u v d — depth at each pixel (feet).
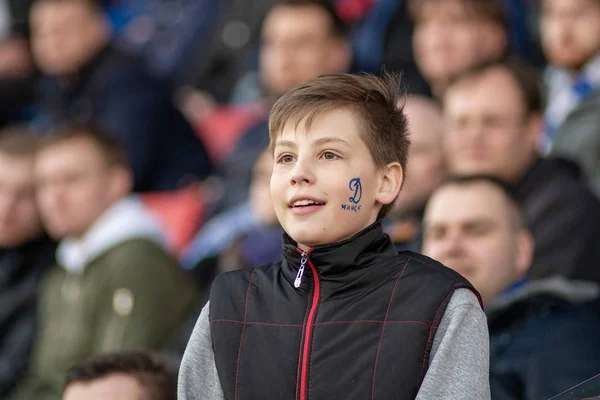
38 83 67.97
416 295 19.69
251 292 20.67
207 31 70.28
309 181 19.76
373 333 19.53
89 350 43.27
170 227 55.36
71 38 63.26
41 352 45.16
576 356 31.99
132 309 42.75
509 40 54.60
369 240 20.12
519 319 33.88
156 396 29.86
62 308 45.27
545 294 33.78
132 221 45.37
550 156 45.62
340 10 63.67
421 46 53.93
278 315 20.16
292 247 20.31
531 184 43.62
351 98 20.30
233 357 20.10
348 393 19.24
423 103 45.50
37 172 49.11
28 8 69.72
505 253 35.63
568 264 41.45
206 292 45.47
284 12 54.75
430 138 44.34
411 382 19.11
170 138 60.90
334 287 20.10
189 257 51.83
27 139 51.08
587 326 32.73
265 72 61.36
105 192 46.06
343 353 19.49
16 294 47.96
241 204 53.36
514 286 36.22
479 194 35.86
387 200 20.44
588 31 50.52
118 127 60.64
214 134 63.26
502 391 32.22
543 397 31.50
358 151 20.04
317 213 19.81
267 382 19.69
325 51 54.70
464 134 44.04
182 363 20.49
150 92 61.41
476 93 44.06
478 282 35.55
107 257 44.21
